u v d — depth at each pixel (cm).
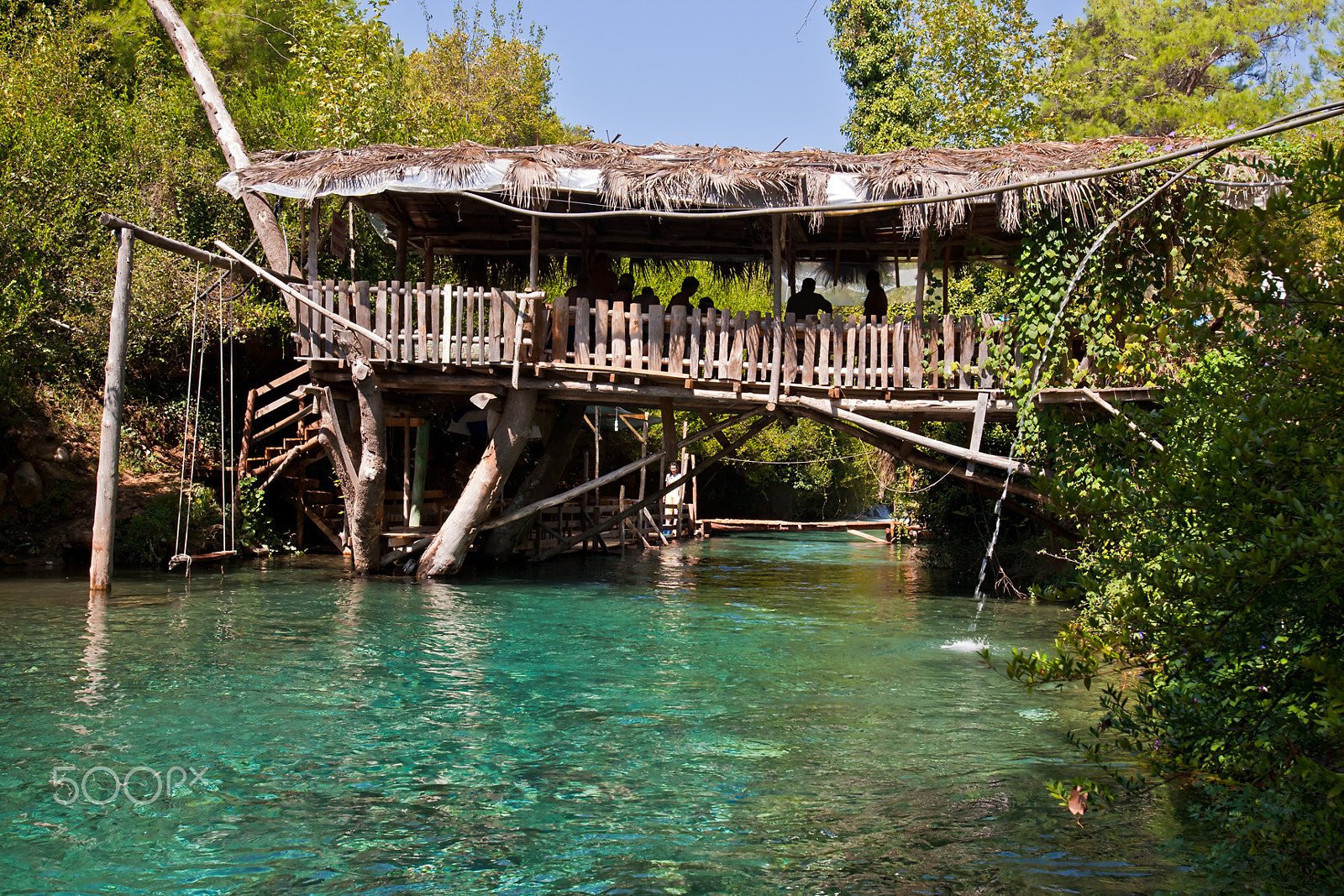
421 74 3500
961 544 1848
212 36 2498
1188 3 2058
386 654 934
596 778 604
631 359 1336
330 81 2125
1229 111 1847
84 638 966
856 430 1399
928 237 1353
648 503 1723
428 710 748
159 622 1053
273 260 1529
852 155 1305
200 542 1523
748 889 455
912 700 798
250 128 2242
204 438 1802
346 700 773
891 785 594
